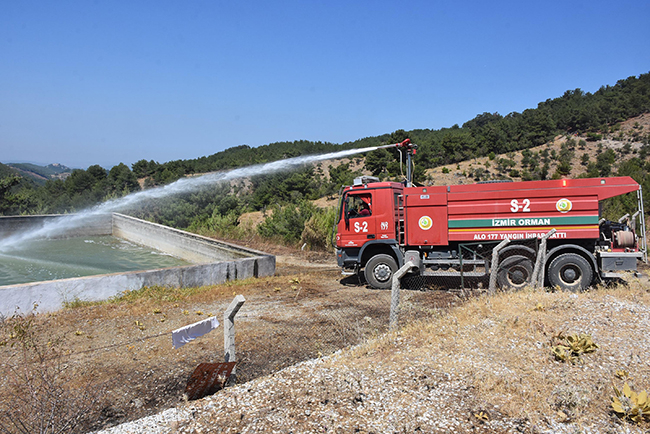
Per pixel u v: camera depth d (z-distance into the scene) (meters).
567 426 3.62
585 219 9.45
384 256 11.03
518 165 76.25
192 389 4.55
